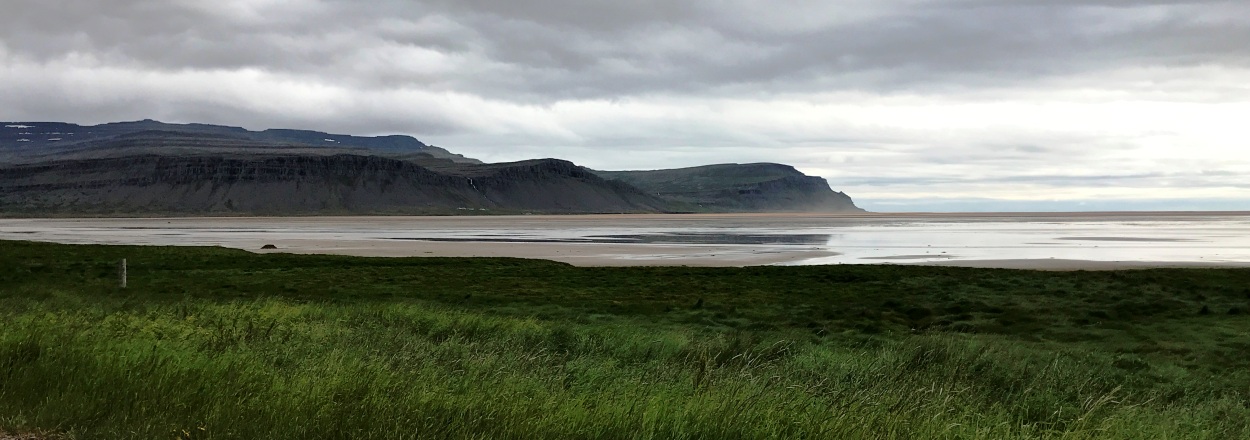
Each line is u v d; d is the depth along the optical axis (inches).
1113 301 1148.5
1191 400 527.2
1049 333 877.8
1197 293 1230.3
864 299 1188.5
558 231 5516.7
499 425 287.9
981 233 4928.6
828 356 630.5
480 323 760.3
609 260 2378.2
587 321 932.6
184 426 279.1
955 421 353.1
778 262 2283.5
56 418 285.1
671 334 768.9
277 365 411.8
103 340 447.5
